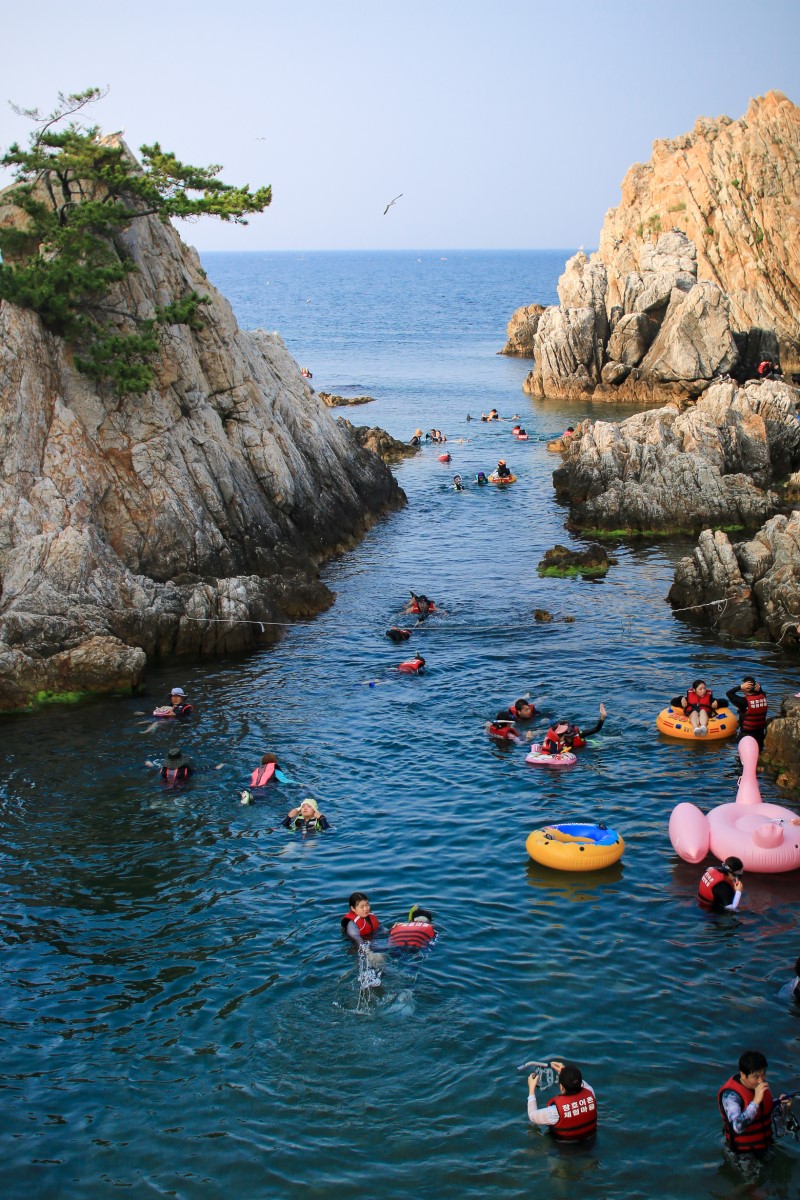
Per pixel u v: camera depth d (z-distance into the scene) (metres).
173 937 18.98
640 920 19.41
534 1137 14.10
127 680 31.56
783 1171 13.54
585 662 33.38
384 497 55.62
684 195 112.00
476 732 28.27
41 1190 13.41
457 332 170.38
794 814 22.02
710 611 37.16
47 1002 17.17
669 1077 15.18
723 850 21.28
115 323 38.88
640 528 50.75
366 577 43.94
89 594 33.12
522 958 18.17
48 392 36.22
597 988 17.30
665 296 93.62
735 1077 14.02
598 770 25.84
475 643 35.41
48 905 20.09
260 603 36.06
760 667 32.69
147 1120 14.59
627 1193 13.18
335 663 33.72
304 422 50.25
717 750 26.91
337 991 17.25
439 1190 13.27
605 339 98.31
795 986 16.94
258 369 48.22
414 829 23.08
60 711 30.05
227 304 45.72
